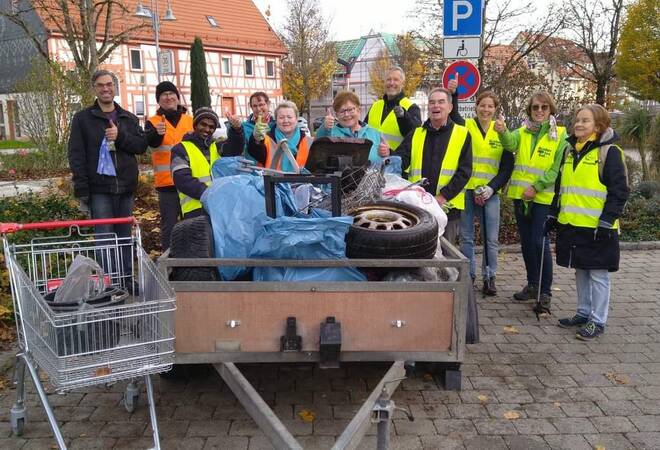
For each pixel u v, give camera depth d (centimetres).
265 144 542
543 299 605
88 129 596
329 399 425
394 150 632
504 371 471
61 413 405
